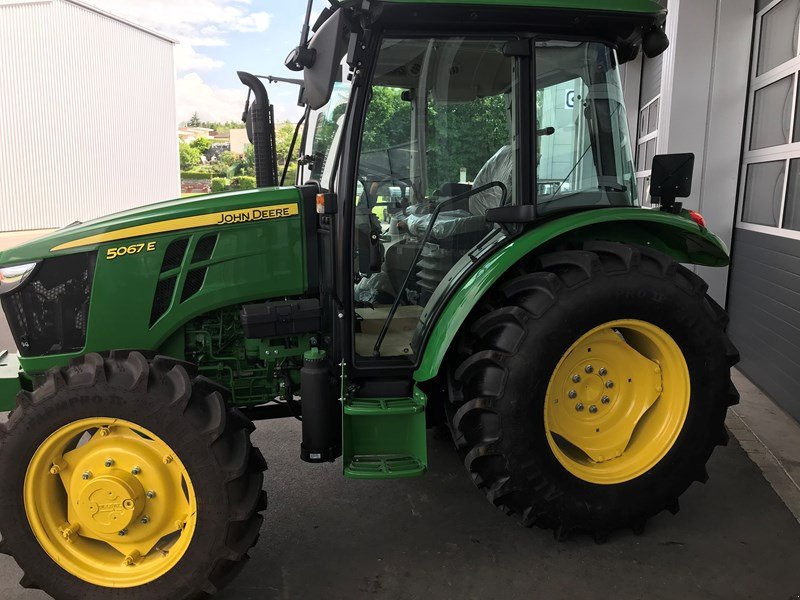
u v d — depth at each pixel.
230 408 2.36
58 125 21.45
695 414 2.68
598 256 2.54
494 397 2.43
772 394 4.30
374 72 2.49
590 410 2.71
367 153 2.57
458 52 2.53
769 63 4.73
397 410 2.46
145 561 2.31
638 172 8.46
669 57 5.35
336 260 2.54
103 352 2.45
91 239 2.50
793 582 2.41
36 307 2.52
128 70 23.56
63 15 21.08
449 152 2.64
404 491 3.15
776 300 4.30
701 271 5.27
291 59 3.08
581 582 2.43
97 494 2.21
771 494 3.06
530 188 2.57
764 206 4.70
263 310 2.60
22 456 2.19
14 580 2.53
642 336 2.71
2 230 20.78
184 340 2.69
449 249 2.76
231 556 2.22
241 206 2.60
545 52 2.58
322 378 2.51
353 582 2.46
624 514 2.62
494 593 2.38
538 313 2.44
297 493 3.14
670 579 2.44
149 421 2.18
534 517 2.53
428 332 2.56
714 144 5.17
